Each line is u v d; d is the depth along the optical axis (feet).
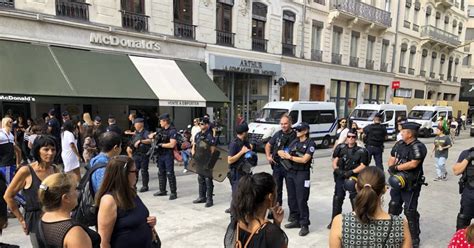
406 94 98.43
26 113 36.63
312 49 67.15
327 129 53.93
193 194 24.75
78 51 36.47
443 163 31.65
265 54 57.36
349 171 16.74
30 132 30.04
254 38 56.34
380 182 7.37
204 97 42.06
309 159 17.07
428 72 106.42
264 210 6.51
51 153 11.19
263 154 45.09
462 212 14.28
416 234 15.56
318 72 68.39
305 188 17.37
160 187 24.08
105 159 10.57
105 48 38.88
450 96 124.67
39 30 33.81
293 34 63.21
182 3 46.29
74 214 9.11
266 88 60.13
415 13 97.25
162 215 19.94
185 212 20.56
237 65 52.39
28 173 10.80
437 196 25.55
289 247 15.90
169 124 23.61
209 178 21.71
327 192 25.93
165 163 23.29
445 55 115.34
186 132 36.17
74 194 7.31
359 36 78.43
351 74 77.00
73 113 39.58
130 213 8.03
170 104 38.17
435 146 32.14
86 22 37.06
